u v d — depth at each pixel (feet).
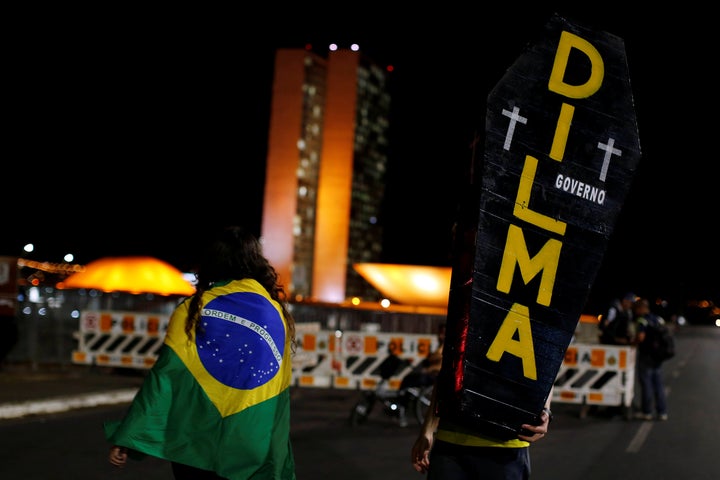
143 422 13.32
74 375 59.77
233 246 14.56
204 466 13.46
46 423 40.22
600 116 13.07
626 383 49.98
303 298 139.33
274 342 14.08
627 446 39.29
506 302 13.05
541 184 13.01
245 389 13.70
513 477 13.93
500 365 13.09
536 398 13.16
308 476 30.76
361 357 57.06
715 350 132.16
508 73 12.96
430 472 14.32
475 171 13.35
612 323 59.16
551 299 13.08
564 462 34.91
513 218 12.98
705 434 43.60
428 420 15.01
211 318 13.82
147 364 59.67
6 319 62.69
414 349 56.59
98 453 33.14
